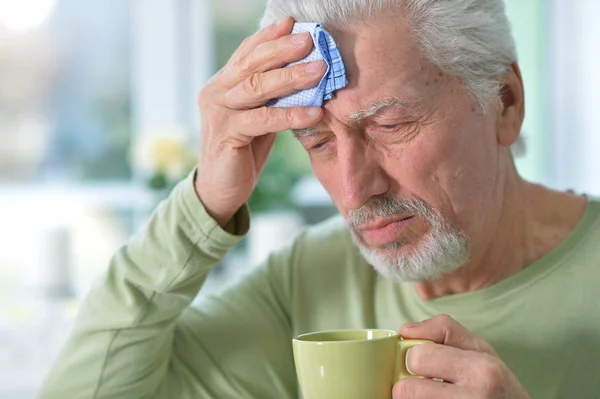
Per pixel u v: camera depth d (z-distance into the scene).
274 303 1.35
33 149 2.93
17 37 2.87
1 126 2.89
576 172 3.35
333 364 0.85
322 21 1.03
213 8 3.05
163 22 3.02
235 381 1.28
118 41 2.99
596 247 1.19
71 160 2.97
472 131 1.08
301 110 1.04
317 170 1.13
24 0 2.85
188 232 1.19
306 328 1.32
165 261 1.19
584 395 1.14
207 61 3.07
